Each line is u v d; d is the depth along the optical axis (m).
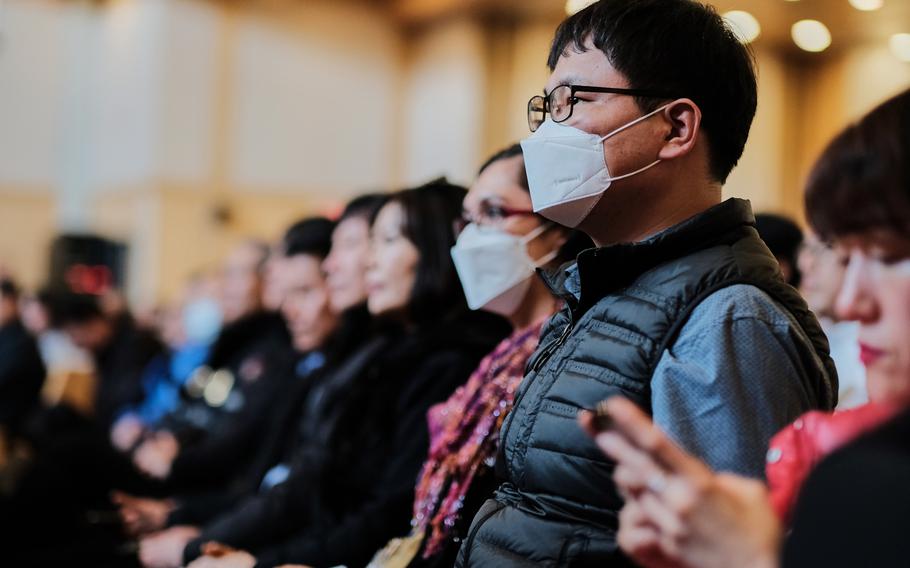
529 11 10.52
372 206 2.59
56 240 9.64
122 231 10.75
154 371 5.27
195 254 10.48
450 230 2.13
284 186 11.02
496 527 1.24
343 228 2.62
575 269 1.38
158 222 10.26
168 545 2.50
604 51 1.32
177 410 4.31
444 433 1.73
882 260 0.74
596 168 1.30
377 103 11.49
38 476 3.04
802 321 1.23
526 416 1.26
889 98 0.76
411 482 1.94
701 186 1.34
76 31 11.59
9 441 3.85
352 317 2.60
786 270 2.39
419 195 2.17
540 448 1.21
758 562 0.73
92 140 11.59
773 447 0.98
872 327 0.76
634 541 0.78
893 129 0.73
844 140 0.76
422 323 2.13
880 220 0.73
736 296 1.15
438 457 1.73
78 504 3.09
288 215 11.03
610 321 1.23
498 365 1.72
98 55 11.62
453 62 10.84
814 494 0.67
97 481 3.13
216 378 4.07
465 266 1.85
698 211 1.33
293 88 11.07
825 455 0.69
